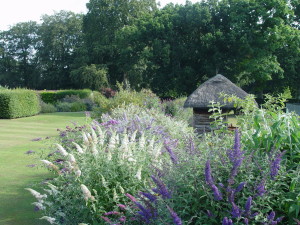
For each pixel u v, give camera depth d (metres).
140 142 4.03
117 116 9.36
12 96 18.97
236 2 26.17
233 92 9.05
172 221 2.36
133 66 33.06
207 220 2.41
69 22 47.31
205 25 27.45
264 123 3.18
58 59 47.53
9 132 12.78
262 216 2.20
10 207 4.67
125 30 31.05
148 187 3.16
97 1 39.25
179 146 4.55
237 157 2.49
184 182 2.56
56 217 3.41
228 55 26.52
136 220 2.88
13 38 53.56
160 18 28.58
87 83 37.94
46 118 19.19
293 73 28.16
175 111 14.28
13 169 6.68
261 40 24.77
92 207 3.26
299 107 18.34
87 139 3.89
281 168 2.47
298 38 25.02
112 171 3.46
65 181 3.57
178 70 27.78
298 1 28.19
